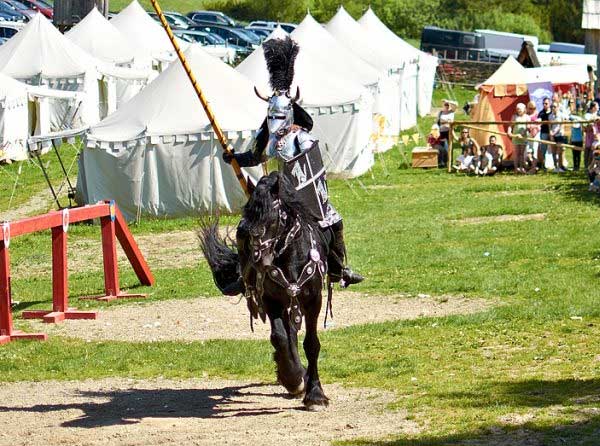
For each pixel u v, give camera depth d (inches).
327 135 1243.8
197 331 569.3
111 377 473.1
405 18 3570.4
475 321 533.6
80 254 879.1
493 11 3553.2
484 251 750.5
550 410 342.0
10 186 1278.3
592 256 705.0
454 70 2466.8
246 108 1061.1
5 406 417.1
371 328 535.8
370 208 1016.9
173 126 1035.3
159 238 944.9
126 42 1884.8
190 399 420.5
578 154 1221.7
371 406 382.6
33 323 609.3
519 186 1104.2
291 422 365.4
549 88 1392.7
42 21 1660.9
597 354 445.7
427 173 1279.5
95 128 1061.8
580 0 3663.9
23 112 1451.8
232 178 1032.2
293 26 2923.2
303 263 374.0
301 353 501.7
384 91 1565.0
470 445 303.3
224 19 3029.0
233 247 449.1
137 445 336.8
